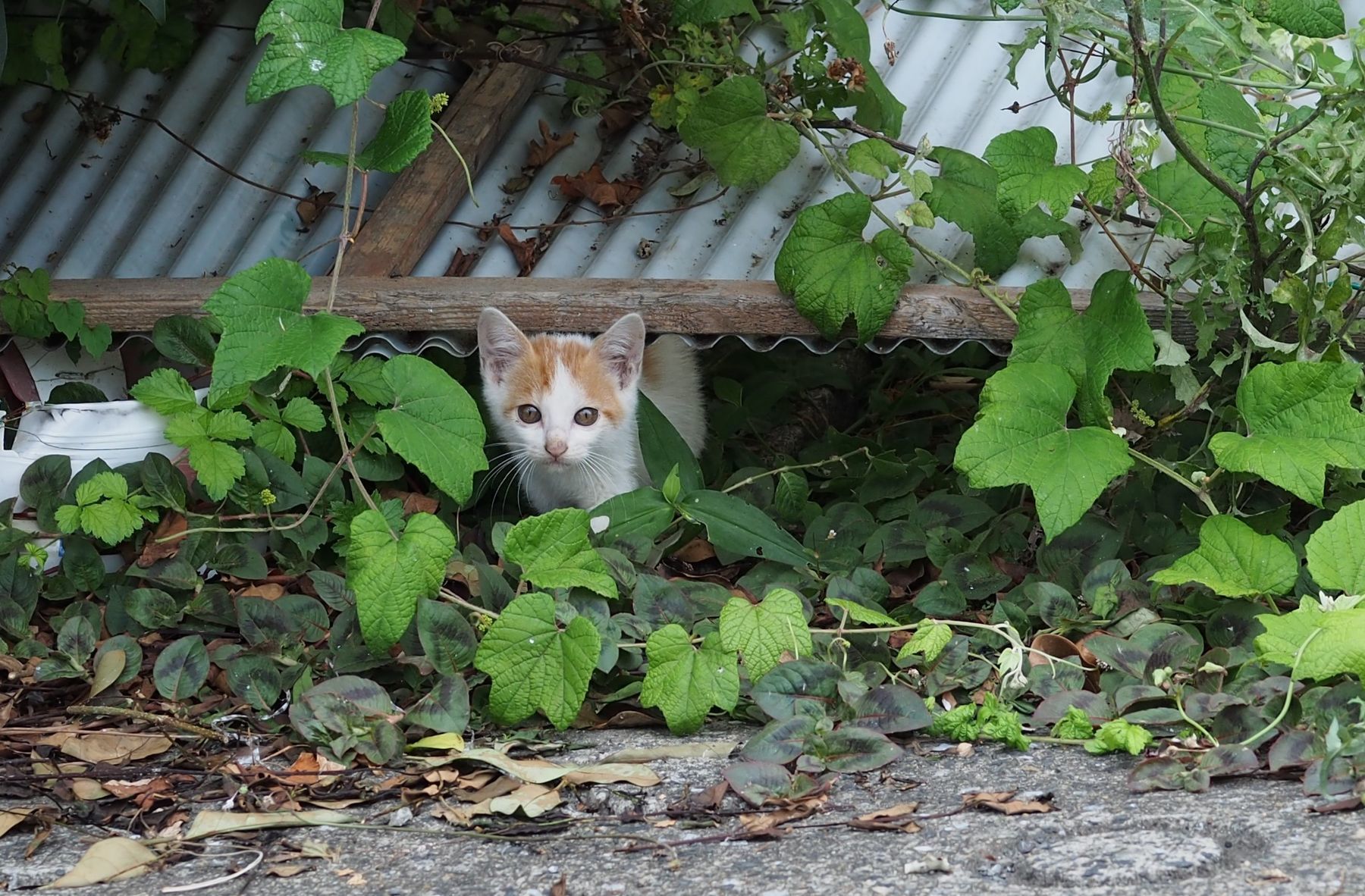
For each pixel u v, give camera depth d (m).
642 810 2.54
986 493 4.26
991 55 4.56
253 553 3.67
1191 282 4.07
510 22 4.97
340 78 3.06
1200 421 4.14
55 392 4.11
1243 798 2.40
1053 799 2.46
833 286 3.97
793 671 2.92
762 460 4.94
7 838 2.55
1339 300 3.47
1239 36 3.42
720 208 4.56
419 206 4.55
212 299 3.17
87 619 3.36
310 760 2.83
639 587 3.39
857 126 4.40
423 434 3.28
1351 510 3.09
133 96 5.30
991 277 4.14
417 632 3.21
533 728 3.05
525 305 4.20
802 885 2.12
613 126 4.88
